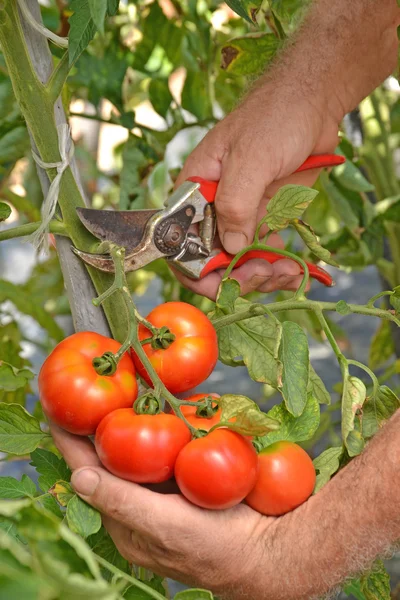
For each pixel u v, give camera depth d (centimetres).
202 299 167
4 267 317
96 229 97
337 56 116
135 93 194
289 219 98
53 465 102
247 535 93
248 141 110
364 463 92
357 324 290
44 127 95
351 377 95
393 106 169
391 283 160
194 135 248
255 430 87
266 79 117
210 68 147
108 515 91
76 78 135
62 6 131
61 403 90
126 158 138
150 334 94
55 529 72
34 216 161
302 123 113
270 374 102
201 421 91
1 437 96
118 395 90
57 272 191
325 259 100
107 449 89
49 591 69
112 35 137
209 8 147
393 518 90
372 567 96
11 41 93
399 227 155
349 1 116
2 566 67
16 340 150
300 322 171
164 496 91
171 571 95
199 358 93
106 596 69
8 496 99
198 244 106
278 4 121
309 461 95
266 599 94
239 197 106
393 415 94
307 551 92
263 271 109
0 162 134
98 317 100
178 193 103
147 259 101
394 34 118
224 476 87
